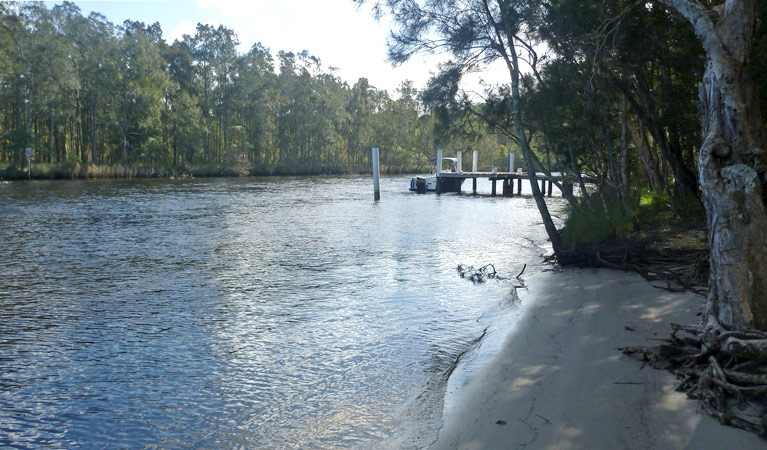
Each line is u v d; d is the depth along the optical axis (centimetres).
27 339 784
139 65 6366
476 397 536
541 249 1606
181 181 5884
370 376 632
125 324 858
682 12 595
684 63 1380
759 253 510
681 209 1698
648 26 1280
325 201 3547
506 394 535
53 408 559
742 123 533
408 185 5731
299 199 3688
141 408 556
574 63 1345
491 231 2055
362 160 10812
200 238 1844
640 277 1049
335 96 9144
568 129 1434
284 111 8769
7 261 1403
